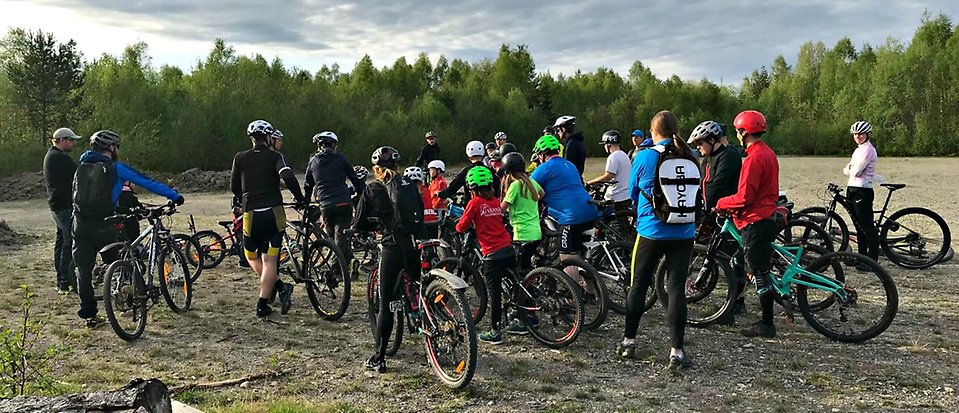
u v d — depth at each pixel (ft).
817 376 15.81
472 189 18.92
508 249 18.78
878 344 18.19
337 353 17.93
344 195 25.18
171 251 22.07
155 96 117.91
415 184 16.46
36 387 12.93
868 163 27.32
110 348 18.39
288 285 22.02
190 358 17.61
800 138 168.14
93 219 19.97
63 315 21.77
